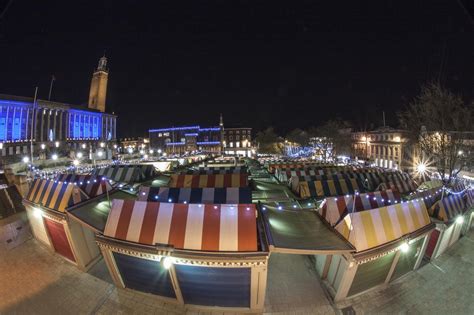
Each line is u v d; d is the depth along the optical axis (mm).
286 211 9328
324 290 7824
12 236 11273
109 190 10852
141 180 17594
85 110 80812
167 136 95875
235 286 6723
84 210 8562
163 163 29109
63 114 72875
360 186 14977
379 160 47812
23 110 60031
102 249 7398
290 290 7812
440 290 8055
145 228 7008
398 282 8406
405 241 7594
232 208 6867
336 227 7809
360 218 7230
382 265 7645
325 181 14883
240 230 6609
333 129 52969
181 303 7156
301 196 14211
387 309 7199
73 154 55125
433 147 22828
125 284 7730
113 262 7504
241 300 6910
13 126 57406
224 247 6480
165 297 7359
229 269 6508
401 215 8102
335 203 8547
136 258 7062
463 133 20812
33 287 7762
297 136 71938
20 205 15070
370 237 7137
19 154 54969
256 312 7012
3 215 13742
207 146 91062
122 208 7422
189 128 93000
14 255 9555
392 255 7691
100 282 8109
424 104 22844
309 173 19891
